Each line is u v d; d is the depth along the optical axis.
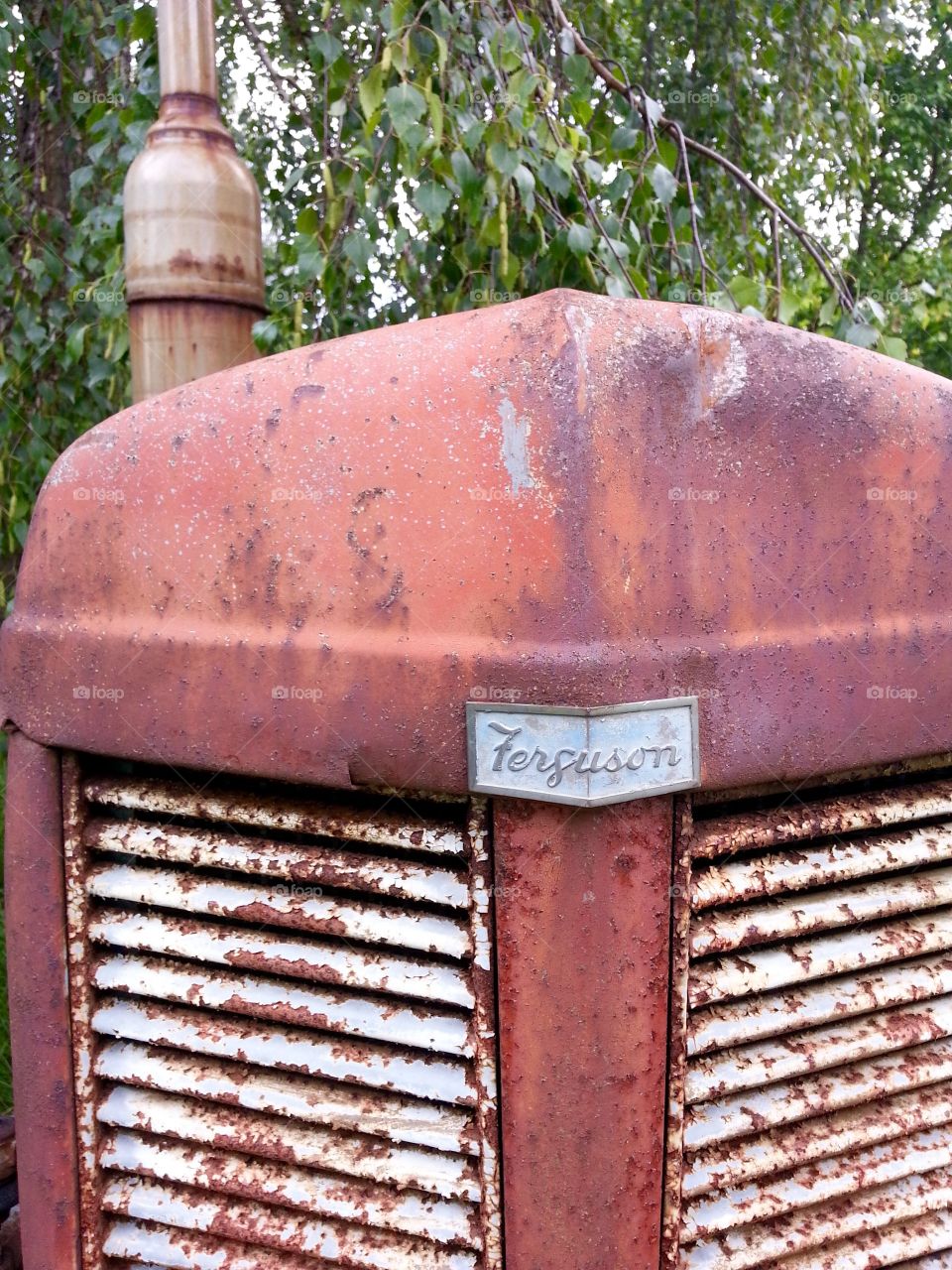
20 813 0.91
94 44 2.33
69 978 0.91
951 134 6.84
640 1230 0.77
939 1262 0.93
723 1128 0.81
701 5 3.28
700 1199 0.82
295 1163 0.85
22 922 0.92
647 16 3.35
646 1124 0.76
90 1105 0.91
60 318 2.53
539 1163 0.75
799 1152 0.85
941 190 7.01
